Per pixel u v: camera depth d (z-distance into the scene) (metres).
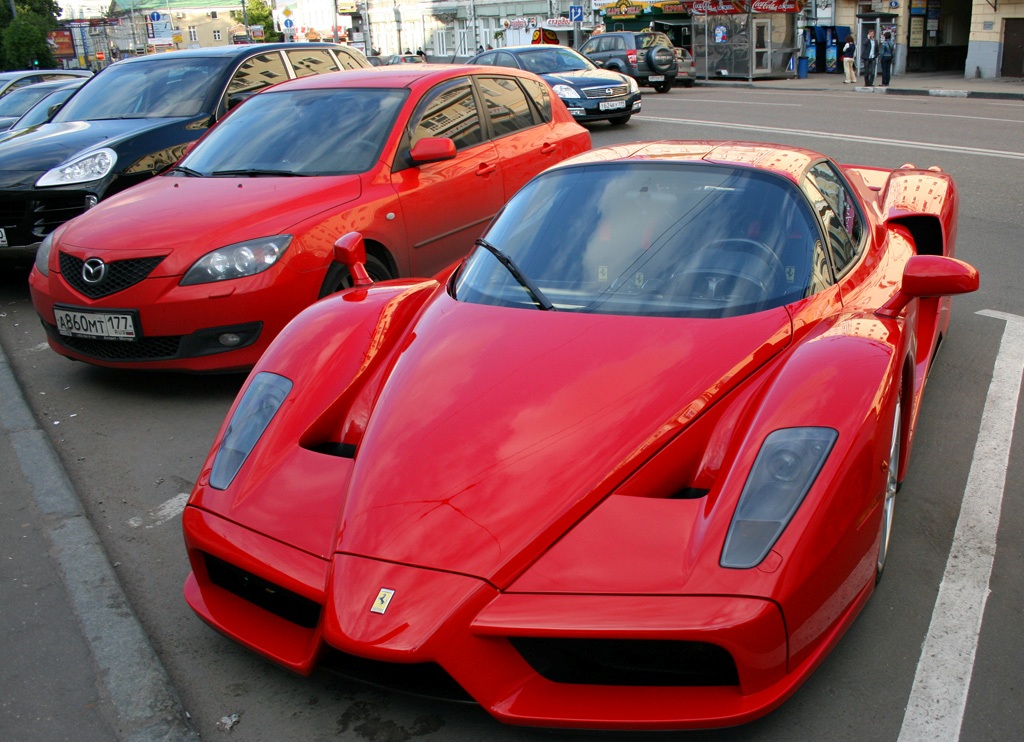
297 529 2.30
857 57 26.28
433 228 5.44
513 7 43.31
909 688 2.38
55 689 2.53
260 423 2.65
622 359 2.51
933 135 12.72
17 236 6.77
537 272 3.00
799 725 2.26
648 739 2.19
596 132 15.29
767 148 3.52
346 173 5.16
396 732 2.29
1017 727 2.23
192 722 2.38
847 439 2.21
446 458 2.28
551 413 2.35
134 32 76.06
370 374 2.83
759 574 1.99
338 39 53.88
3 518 3.54
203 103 7.34
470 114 6.04
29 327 6.25
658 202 3.14
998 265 6.53
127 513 3.57
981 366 4.68
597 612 1.95
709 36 29.61
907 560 2.98
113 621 2.82
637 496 2.17
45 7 72.44
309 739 2.29
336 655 2.24
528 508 2.12
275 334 4.55
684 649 2.01
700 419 2.36
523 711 2.02
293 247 4.55
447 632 1.98
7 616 2.88
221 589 2.53
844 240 3.25
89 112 7.62
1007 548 3.04
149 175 6.88
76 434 4.35
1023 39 24.91
